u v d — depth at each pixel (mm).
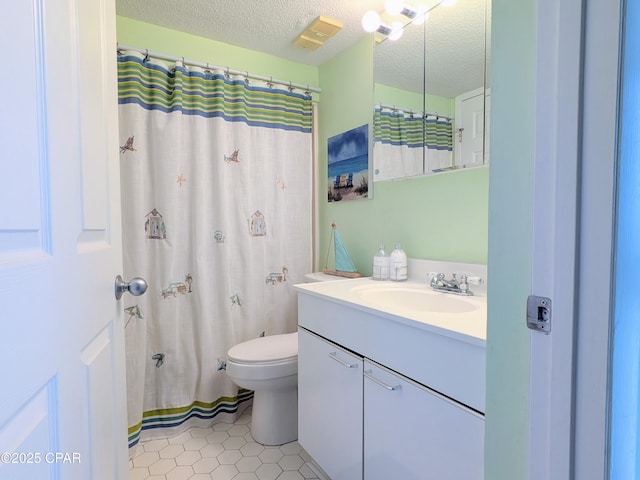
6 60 430
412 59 1575
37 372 487
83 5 681
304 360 1492
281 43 1973
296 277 2207
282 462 1574
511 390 657
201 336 1878
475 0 1333
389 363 1041
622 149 500
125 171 1705
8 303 422
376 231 1865
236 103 1961
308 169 2229
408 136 1608
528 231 615
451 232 1477
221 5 1637
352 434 1200
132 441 1659
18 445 436
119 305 875
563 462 561
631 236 518
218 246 1930
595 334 520
